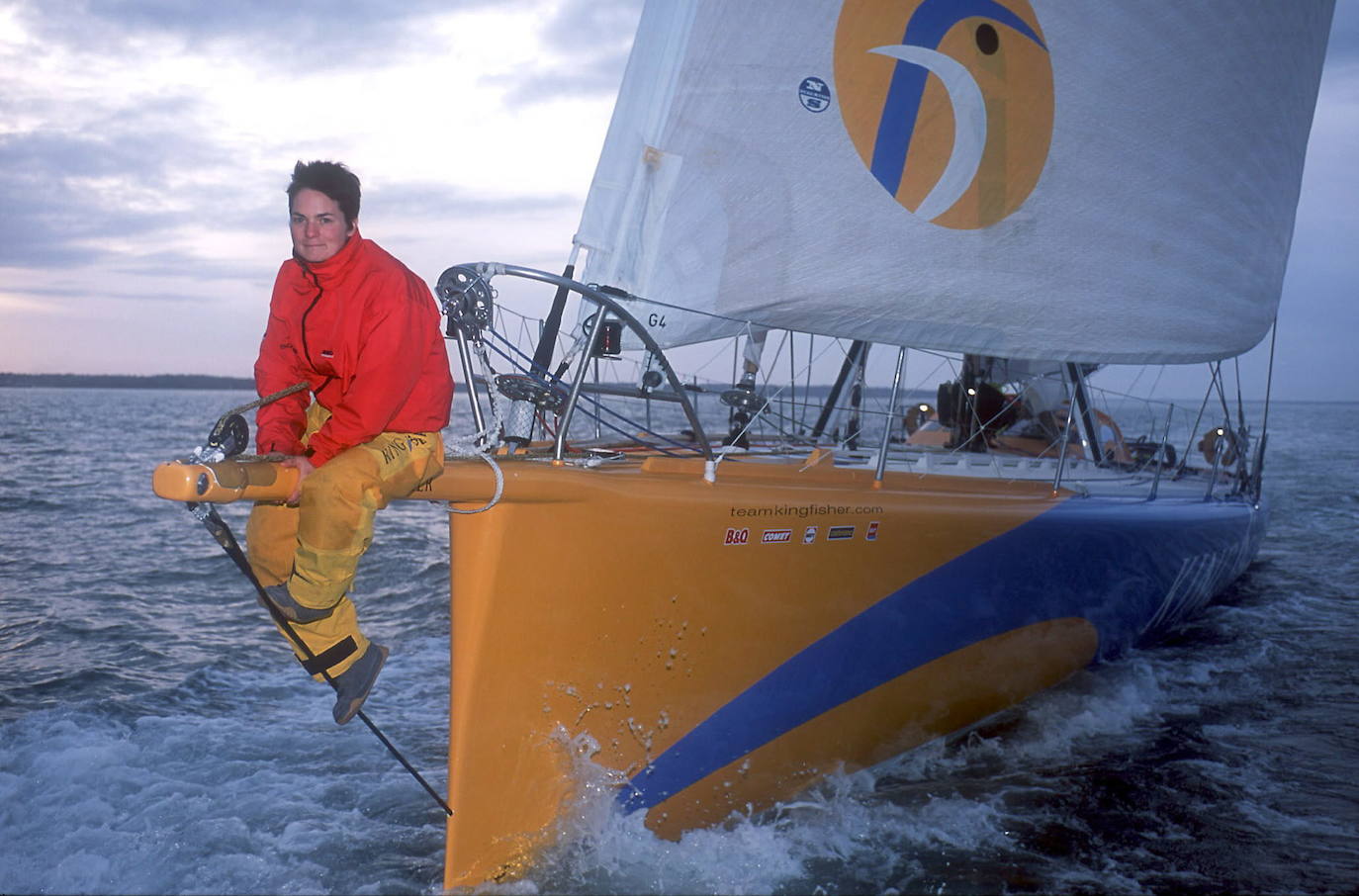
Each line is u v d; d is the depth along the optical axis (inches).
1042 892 138.8
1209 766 183.0
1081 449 268.4
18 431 1384.1
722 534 142.6
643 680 142.9
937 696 182.1
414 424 99.8
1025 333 188.7
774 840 151.4
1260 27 221.6
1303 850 150.6
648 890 136.2
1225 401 271.6
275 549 105.7
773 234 161.9
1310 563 393.7
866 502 158.4
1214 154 212.8
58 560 366.0
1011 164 181.9
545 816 138.3
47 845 144.8
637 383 162.4
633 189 155.0
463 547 124.6
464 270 125.0
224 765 178.2
